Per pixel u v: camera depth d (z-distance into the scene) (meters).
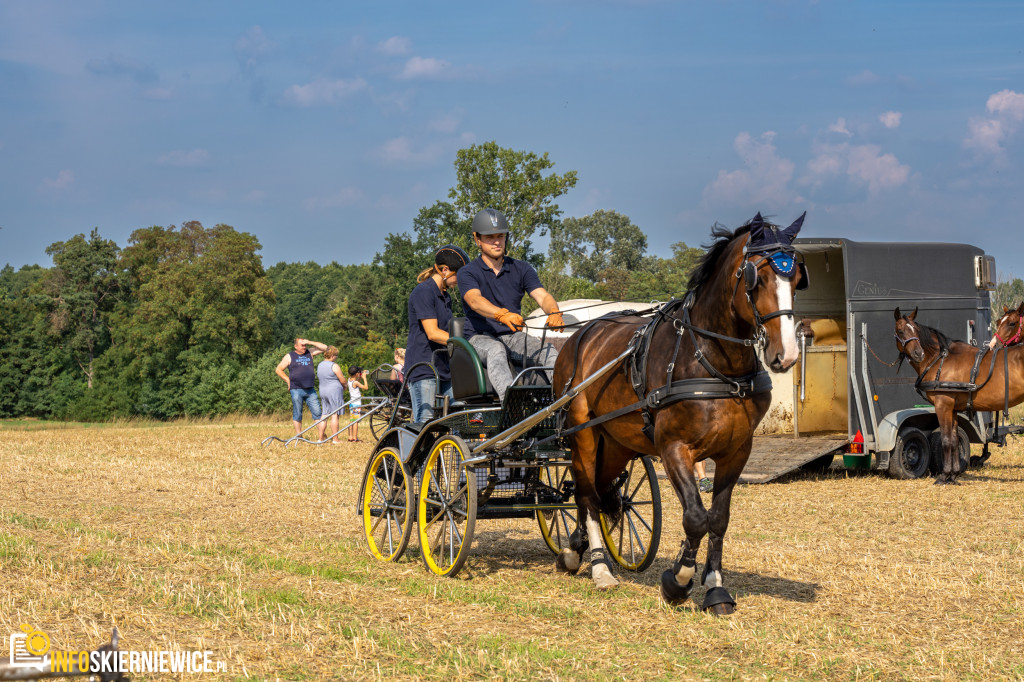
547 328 7.45
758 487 12.71
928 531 9.16
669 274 99.56
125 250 74.25
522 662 4.83
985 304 15.71
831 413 15.45
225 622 5.57
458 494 7.13
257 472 14.16
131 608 5.89
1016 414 21.77
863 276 14.00
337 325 81.25
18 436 23.69
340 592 6.41
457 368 7.56
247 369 46.69
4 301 70.75
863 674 4.64
